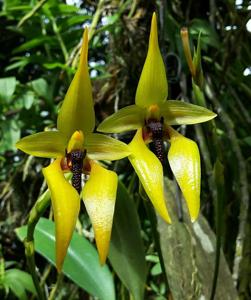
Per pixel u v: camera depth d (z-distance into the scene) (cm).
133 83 31
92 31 32
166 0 31
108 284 21
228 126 30
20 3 35
